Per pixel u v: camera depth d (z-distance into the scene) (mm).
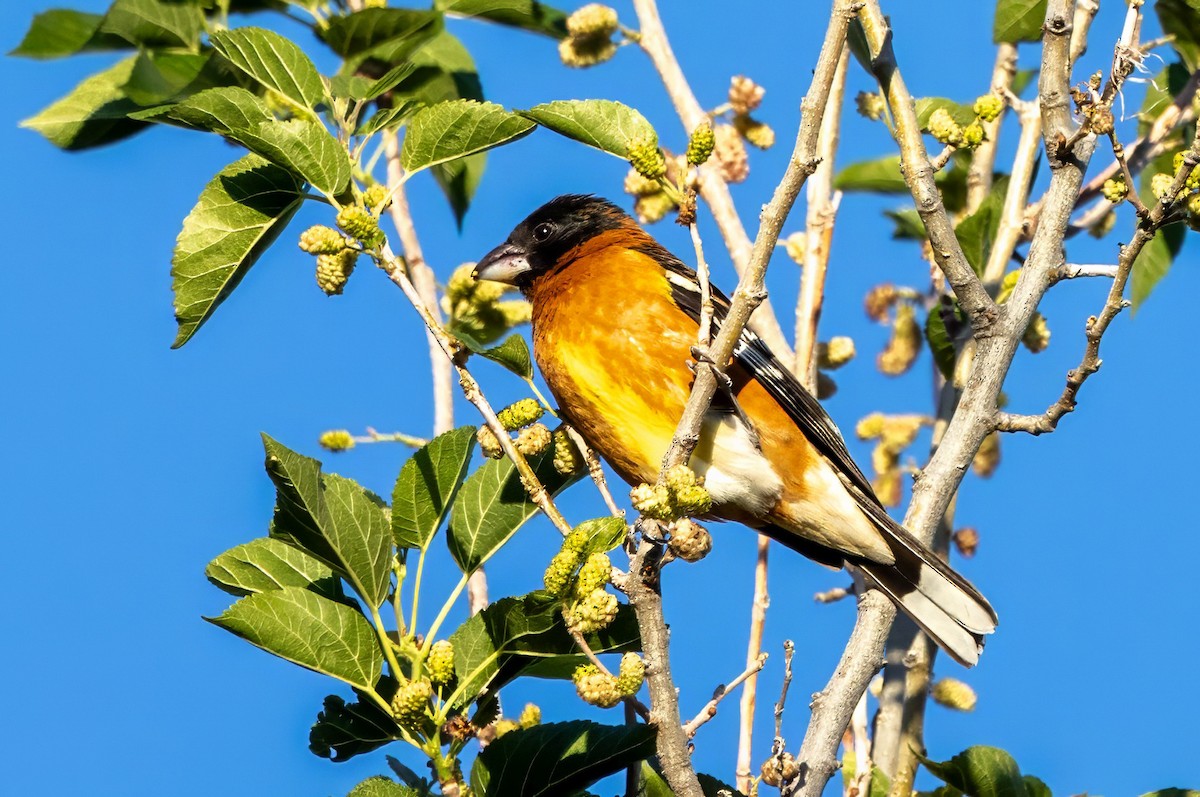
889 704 9523
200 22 10203
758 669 7023
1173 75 11922
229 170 8141
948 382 10742
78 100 10164
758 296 6988
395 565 7637
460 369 7277
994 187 11258
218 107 7523
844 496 9852
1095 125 7785
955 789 8742
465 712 7328
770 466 10016
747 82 11148
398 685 7359
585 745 6988
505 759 7086
